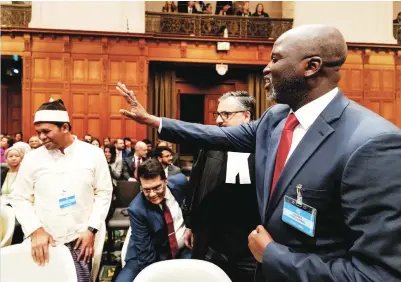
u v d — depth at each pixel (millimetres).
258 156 1194
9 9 9125
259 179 1156
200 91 10969
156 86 10477
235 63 9719
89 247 2082
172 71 10531
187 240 2352
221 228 1896
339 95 989
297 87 988
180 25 10125
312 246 930
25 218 2043
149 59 9484
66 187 2105
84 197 2150
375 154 806
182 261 1550
